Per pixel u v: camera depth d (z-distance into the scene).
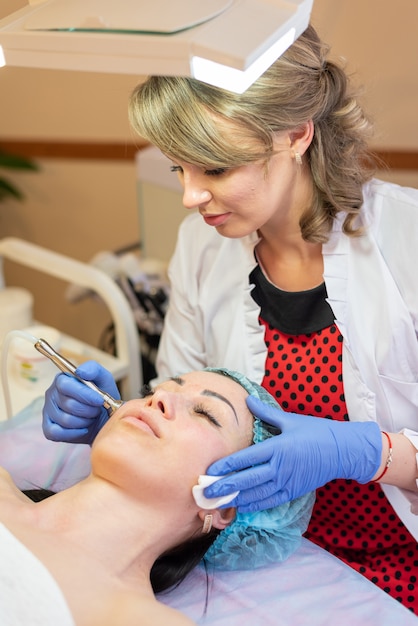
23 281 2.98
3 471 1.25
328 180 1.18
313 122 1.12
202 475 1.09
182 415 1.14
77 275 1.70
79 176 2.76
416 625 1.12
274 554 1.21
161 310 2.04
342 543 1.37
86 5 0.91
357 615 1.13
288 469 1.11
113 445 1.09
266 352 1.31
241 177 1.04
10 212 2.91
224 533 1.19
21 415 1.46
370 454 1.15
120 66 0.85
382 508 1.31
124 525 1.11
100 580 1.06
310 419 1.17
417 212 1.20
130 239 2.83
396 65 2.24
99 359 1.74
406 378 1.25
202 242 1.39
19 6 1.63
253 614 1.14
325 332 1.25
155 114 1.00
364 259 1.24
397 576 1.32
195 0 0.88
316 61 1.07
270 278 1.32
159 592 1.19
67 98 2.61
